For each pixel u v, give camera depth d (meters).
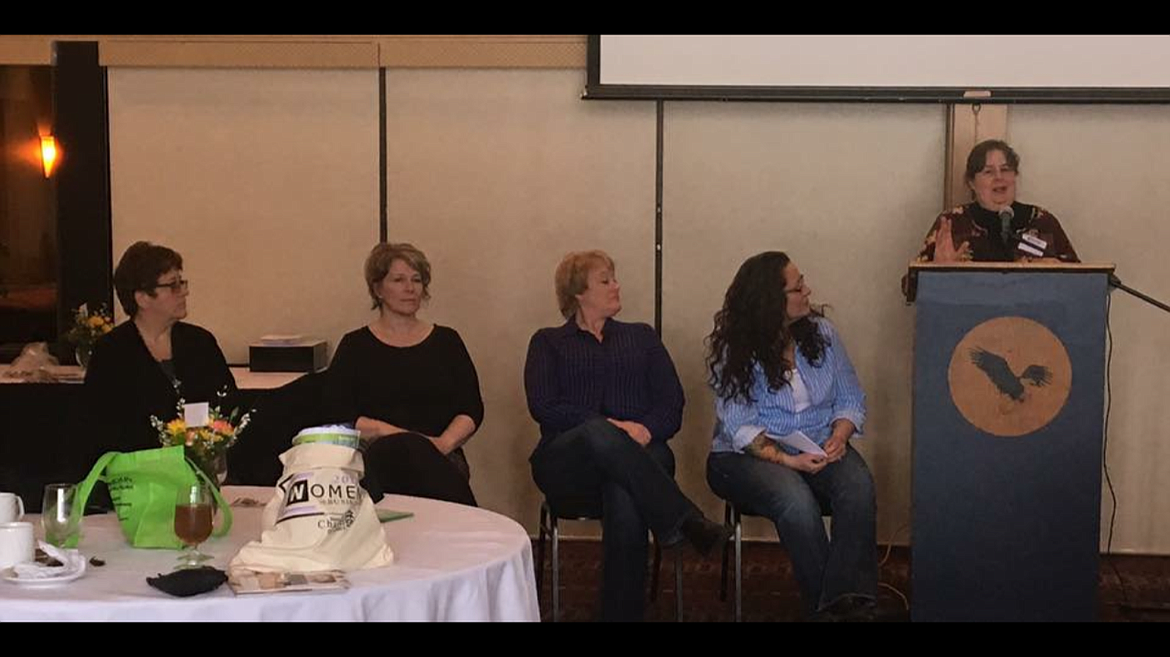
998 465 4.16
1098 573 4.14
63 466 3.71
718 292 5.90
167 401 3.80
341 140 5.96
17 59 5.94
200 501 2.71
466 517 3.17
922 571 4.19
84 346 5.49
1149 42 5.48
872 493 4.45
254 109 5.97
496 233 5.95
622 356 4.79
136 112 5.99
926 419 4.18
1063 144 5.74
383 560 2.68
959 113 5.70
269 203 6.00
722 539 4.41
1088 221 5.77
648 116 5.87
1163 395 5.79
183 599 2.40
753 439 4.54
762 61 5.62
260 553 2.63
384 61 5.87
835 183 5.84
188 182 6.00
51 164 6.03
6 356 6.03
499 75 5.90
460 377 4.78
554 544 4.52
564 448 4.41
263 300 6.02
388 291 4.77
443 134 5.94
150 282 3.90
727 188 5.88
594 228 5.93
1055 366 4.12
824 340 4.73
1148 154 5.72
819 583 4.34
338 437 2.76
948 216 5.24
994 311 4.13
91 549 2.84
